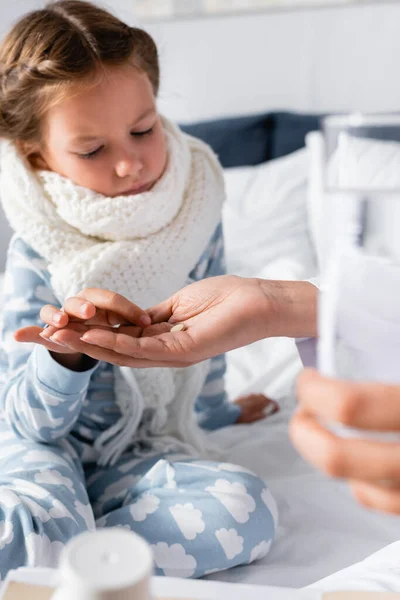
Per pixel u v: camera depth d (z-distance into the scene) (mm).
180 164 865
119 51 806
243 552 707
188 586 474
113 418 838
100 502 783
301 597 470
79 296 682
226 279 685
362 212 422
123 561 378
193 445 849
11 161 851
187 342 624
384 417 382
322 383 395
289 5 1698
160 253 843
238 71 1764
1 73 836
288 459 871
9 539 633
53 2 889
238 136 1744
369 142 438
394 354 406
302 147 1731
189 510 719
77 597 362
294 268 1228
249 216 1535
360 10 1682
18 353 800
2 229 1747
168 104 1789
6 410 769
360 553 716
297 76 1754
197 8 1712
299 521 772
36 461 731
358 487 400
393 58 1701
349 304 413
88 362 725
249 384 1031
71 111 799
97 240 857
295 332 637
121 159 818
